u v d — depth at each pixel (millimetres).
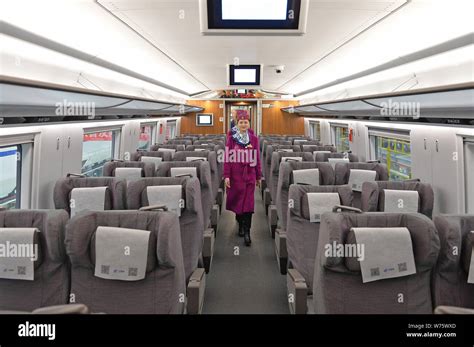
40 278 1801
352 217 1818
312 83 8180
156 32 3314
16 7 2375
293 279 2359
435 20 2777
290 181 3723
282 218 3748
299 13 2221
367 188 2850
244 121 4406
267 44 3924
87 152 5496
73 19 2812
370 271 1705
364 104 4723
